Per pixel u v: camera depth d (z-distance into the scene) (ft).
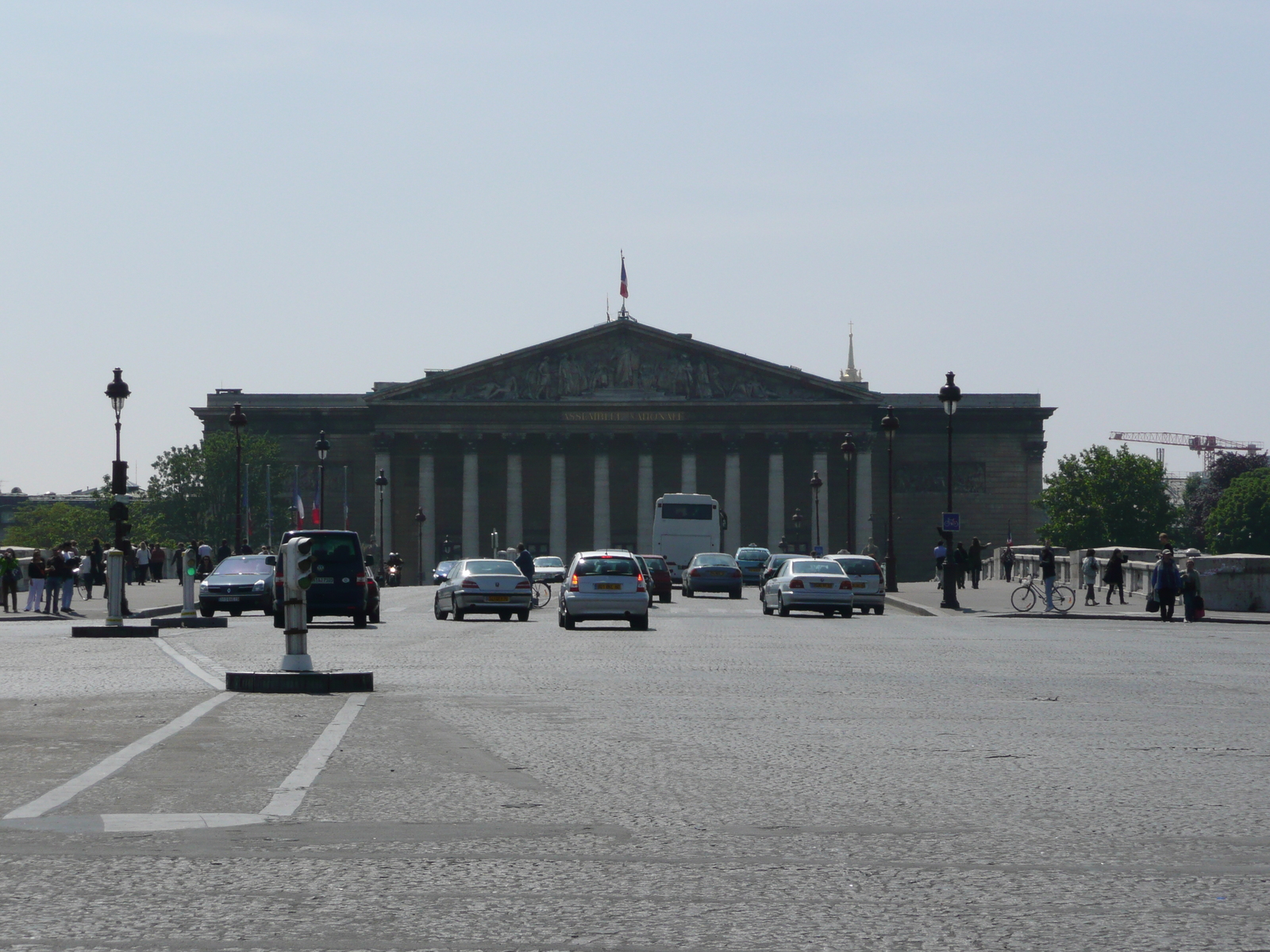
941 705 103.04
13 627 218.18
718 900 44.93
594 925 41.83
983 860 50.90
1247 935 41.04
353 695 106.73
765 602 279.08
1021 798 63.57
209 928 41.14
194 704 99.40
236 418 369.30
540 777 68.44
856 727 89.56
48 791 63.57
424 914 42.98
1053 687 118.73
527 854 51.55
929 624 242.17
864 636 198.70
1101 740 83.61
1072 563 402.31
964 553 398.21
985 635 205.26
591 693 110.42
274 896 44.93
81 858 50.29
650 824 57.11
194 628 213.46
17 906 43.50
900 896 45.44
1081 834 55.57
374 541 655.76
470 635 195.11
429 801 61.77
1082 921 42.45
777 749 79.00
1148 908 44.04
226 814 58.44
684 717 94.02
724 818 58.54
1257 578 278.87
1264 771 71.67
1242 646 181.47
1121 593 308.60
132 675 123.95
